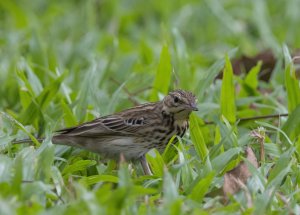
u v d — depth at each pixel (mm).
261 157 11555
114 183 10945
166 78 14211
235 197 10156
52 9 20391
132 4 21906
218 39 20312
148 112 12477
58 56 17594
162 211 9156
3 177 10109
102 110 13539
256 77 14758
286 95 14352
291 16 20891
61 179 10398
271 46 18141
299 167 11188
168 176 9508
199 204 9984
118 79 16109
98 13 21047
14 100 15055
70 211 8977
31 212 8945
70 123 12836
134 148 12453
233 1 21484
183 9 20875
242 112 13766
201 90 13695
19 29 19297
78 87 15461
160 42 19062
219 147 11602
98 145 12359
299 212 9875
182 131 12617
